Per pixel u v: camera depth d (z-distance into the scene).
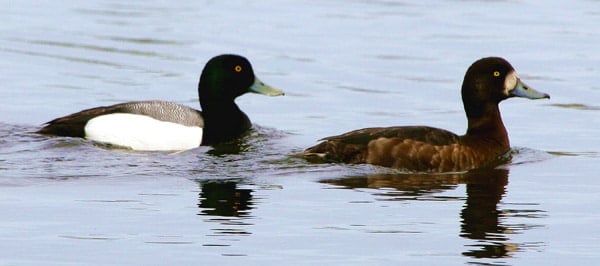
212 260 10.19
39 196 12.30
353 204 12.09
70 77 19.42
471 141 14.16
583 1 27.39
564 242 10.81
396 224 11.35
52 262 10.10
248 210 11.84
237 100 18.48
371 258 10.28
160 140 15.14
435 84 19.31
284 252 10.42
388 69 20.31
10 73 19.53
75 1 26.47
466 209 11.93
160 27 23.70
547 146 15.35
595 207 12.14
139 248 10.51
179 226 11.21
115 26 23.72
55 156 14.20
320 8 26.16
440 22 24.64
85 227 11.15
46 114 17.05
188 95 18.53
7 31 22.89
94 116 15.26
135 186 12.85
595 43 22.55
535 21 24.86
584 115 17.33
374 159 13.65
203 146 15.34
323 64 20.64
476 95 14.52
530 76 19.83
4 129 15.68
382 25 24.19
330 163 13.87
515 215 11.74
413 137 13.75
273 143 15.48
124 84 19.06
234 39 22.56
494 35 23.27
